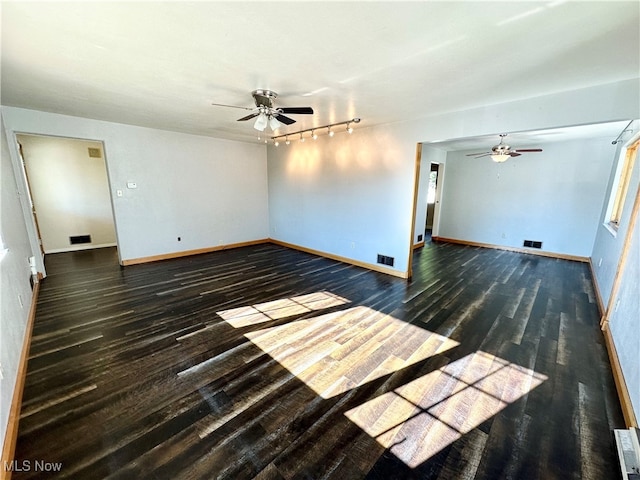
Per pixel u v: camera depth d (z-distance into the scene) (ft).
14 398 5.80
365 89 9.20
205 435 5.43
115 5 5.02
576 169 18.24
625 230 10.17
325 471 4.79
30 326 9.02
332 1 4.86
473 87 8.93
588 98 8.84
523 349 8.41
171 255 18.22
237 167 20.67
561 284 13.88
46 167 18.31
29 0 4.83
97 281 13.73
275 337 8.92
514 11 5.08
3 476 4.48
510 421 5.84
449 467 4.89
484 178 22.26
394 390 6.69
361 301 11.74
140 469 4.77
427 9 5.05
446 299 12.00
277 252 20.11
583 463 4.98
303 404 6.24
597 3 4.82
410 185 13.97
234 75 8.21
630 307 7.36
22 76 8.43
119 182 15.65
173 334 9.01
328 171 17.83
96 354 7.91
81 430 5.49
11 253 8.23
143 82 8.88
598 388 6.84
